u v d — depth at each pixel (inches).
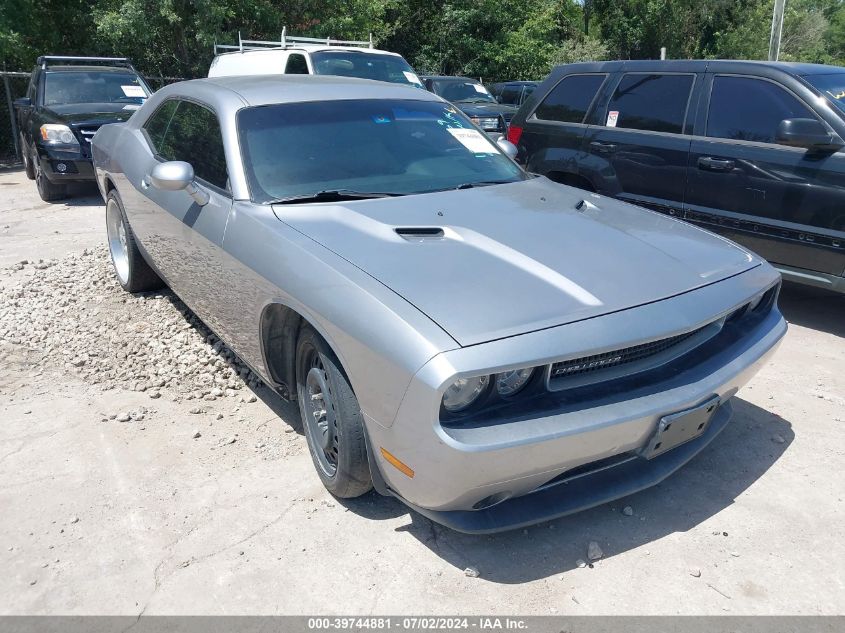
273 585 104.4
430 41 1056.2
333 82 173.0
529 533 116.3
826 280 200.4
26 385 167.0
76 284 236.7
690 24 1485.0
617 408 101.0
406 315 98.2
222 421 150.3
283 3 713.0
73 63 466.6
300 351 124.6
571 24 1486.2
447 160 159.3
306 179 142.6
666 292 111.4
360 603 101.1
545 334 97.0
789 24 1557.6
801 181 199.9
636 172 241.6
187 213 155.3
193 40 673.0
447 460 92.4
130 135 205.2
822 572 107.3
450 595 102.7
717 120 222.7
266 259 124.7
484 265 111.6
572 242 123.0
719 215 220.5
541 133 274.7
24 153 474.3
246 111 152.4
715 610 99.9
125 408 155.6
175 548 112.1
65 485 128.0
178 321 201.3
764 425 150.5
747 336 124.3
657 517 120.3
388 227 122.7
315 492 126.3
